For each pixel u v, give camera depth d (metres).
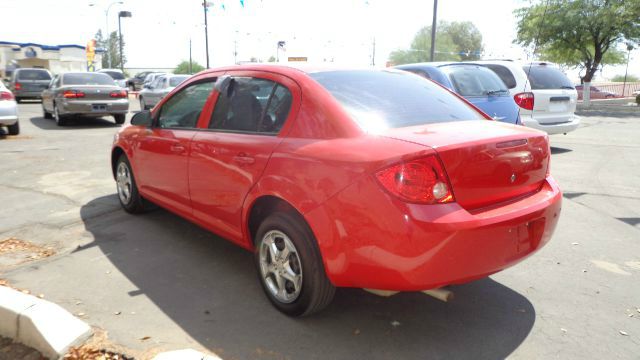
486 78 7.81
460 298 3.50
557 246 4.53
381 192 2.57
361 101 3.16
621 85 33.44
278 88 3.42
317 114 3.07
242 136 3.50
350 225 2.68
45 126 13.81
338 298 3.48
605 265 4.10
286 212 3.10
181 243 4.54
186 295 3.53
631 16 22.77
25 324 2.92
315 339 2.96
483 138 2.77
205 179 3.80
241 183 3.38
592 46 26.23
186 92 4.35
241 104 3.66
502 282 3.77
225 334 3.01
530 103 9.05
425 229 2.49
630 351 2.86
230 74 3.91
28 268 3.96
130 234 4.76
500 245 2.71
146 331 3.04
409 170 2.54
